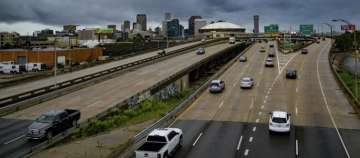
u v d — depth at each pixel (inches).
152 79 2881.4
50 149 1235.2
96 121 1553.9
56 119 1457.9
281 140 1381.6
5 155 1213.7
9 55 5531.5
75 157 1149.7
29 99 2086.6
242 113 1851.6
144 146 1125.1
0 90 2508.6
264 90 2481.5
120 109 1852.9
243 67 3673.7
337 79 2842.0
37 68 4832.7
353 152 1243.8
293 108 1958.7
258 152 1234.6
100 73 2891.2
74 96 2285.9
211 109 1950.1
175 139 1221.7
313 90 2471.7
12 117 1785.2
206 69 4293.8
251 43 7760.8
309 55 4879.4
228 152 1234.6
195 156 1193.4
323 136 1440.7
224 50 5226.4
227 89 2534.5
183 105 1951.3
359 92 2466.8
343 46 6815.9
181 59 4384.8
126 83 2721.5
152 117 1722.4
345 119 1726.1
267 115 1804.9
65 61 5541.3
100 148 1246.9
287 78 2957.7
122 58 4613.7
